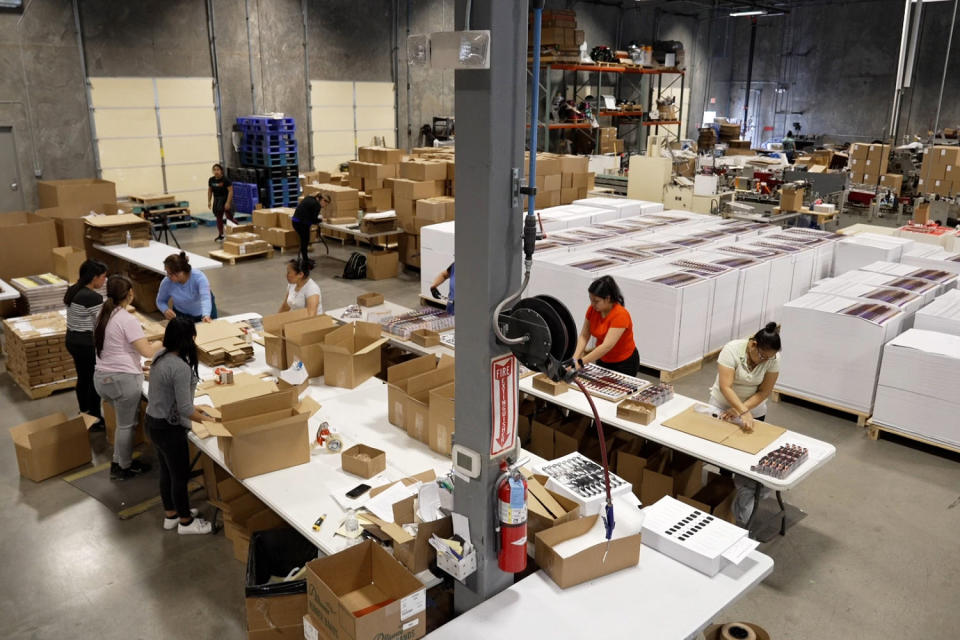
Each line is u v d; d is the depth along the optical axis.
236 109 14.05
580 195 10.95
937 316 5.62
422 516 2.84
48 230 7.95
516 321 2.34
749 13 20.48
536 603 2.53
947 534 4.27
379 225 10.00
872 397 5.54
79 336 5.22
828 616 3.56
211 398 4.11
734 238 8.48
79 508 4.43
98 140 12.44
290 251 11.55
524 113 2.30
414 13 16.20
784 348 5.96
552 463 3.29
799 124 21.78
